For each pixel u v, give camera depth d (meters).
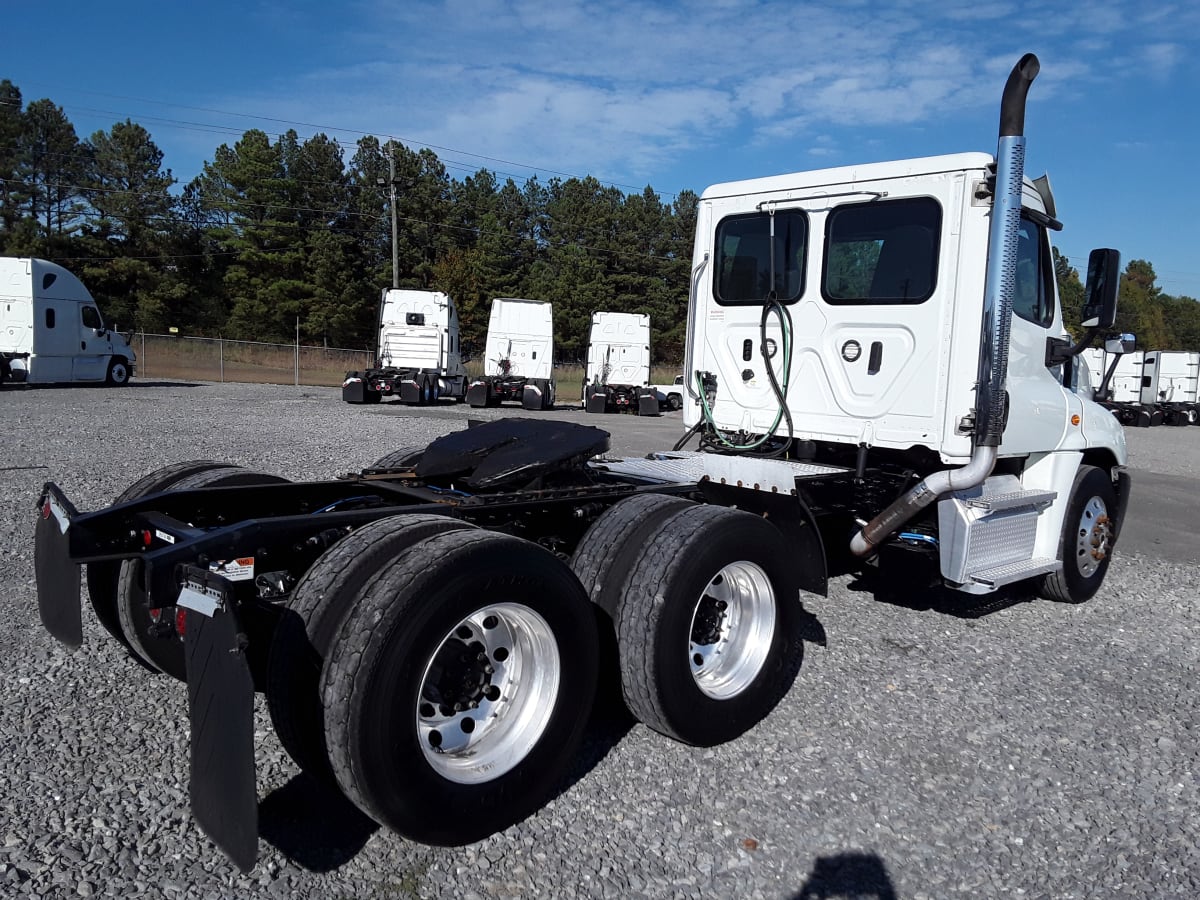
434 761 2.95
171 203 62.91
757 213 5.89
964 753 3.85
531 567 3.09
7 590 5.32
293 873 2.82
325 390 31.17
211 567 3.34
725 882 2.87
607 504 4.25
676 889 2.82
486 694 3.18
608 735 3.92
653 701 3.54
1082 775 3.69
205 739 2.60
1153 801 3.50
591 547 3.80
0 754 3.43
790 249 5.73
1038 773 3.69
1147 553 8.38
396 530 3.03
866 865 3.00
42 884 2.68
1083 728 4.15
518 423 4.70
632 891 2.80
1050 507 5.85
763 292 5.90
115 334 27.12
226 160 65.31
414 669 2.75
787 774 3.60
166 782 3.30
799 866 2.97
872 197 5.32
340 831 3.07
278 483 4.39
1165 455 19.70
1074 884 2.94
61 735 3.61
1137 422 33.16
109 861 2.81
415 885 2.79
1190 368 34.94
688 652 3.61
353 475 4.90
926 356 5.15
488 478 4.02
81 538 3.49
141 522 3.61
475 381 26.33
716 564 3.67
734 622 3.99
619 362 27.78
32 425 13.88
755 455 5.98
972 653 5.12
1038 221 5.63
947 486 4.93
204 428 14.61
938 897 2.84
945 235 5.05
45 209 59.66
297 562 3.51
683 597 3.55
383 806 2.72
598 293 66.56
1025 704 4.41
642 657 3.51
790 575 4.09
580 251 67.88
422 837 2.84
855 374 5.45
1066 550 5.96
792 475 4.54
